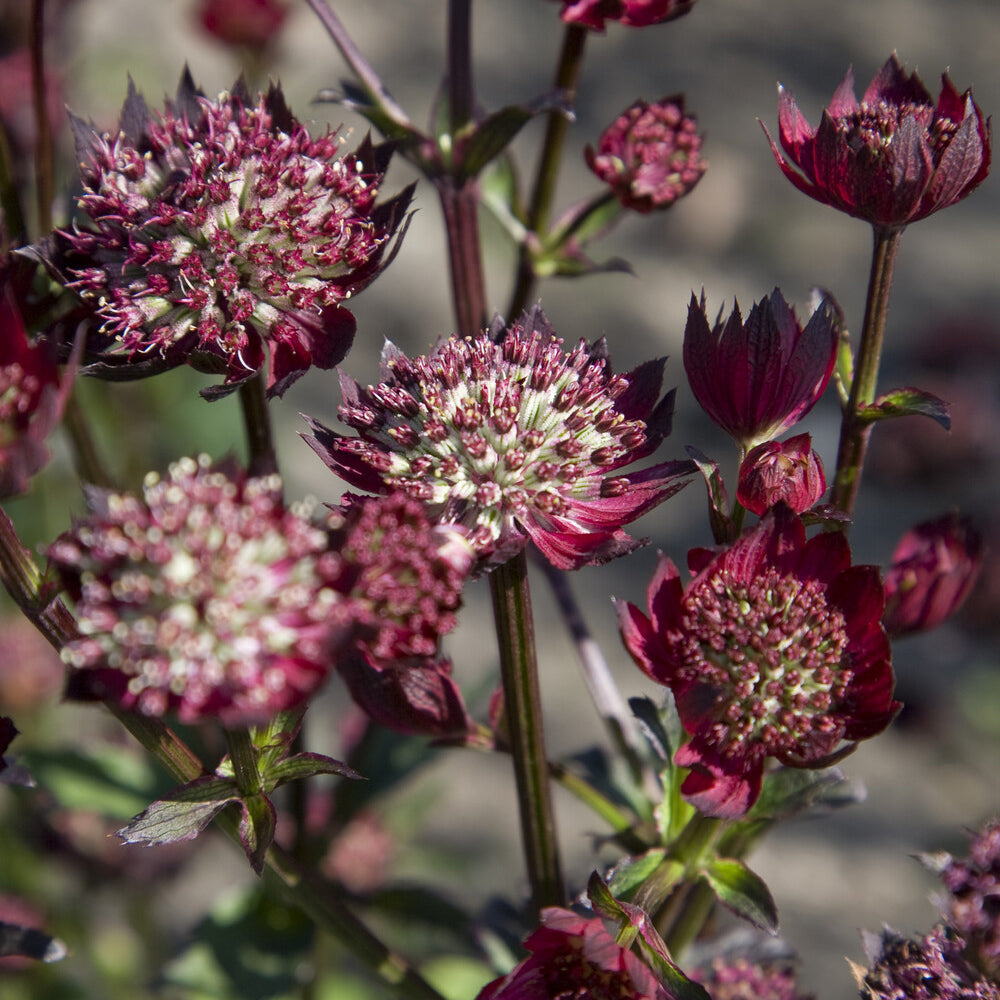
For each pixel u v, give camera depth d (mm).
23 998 466
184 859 461
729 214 1110
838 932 729
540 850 364
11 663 487
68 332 359
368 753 403
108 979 484
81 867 454
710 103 1237
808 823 776
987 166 348
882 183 347
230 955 402
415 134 391
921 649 819
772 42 1323
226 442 554
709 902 365
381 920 407
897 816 780
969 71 1335
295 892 365
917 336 1010
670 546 857
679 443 916
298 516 326
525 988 339
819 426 880
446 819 734
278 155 356
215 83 1080
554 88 392
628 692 798
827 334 349
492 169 406
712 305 1042
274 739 345
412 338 948
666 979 336
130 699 322
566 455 352
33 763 406
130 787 409
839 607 343
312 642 322
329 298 354
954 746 802
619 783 376
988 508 871
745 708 341
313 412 875
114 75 978
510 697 358
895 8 1394
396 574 326
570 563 347
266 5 583
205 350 355
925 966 345
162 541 323
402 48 1251
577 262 405
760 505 343
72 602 337
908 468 889
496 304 874
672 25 1323
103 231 358
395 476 349
